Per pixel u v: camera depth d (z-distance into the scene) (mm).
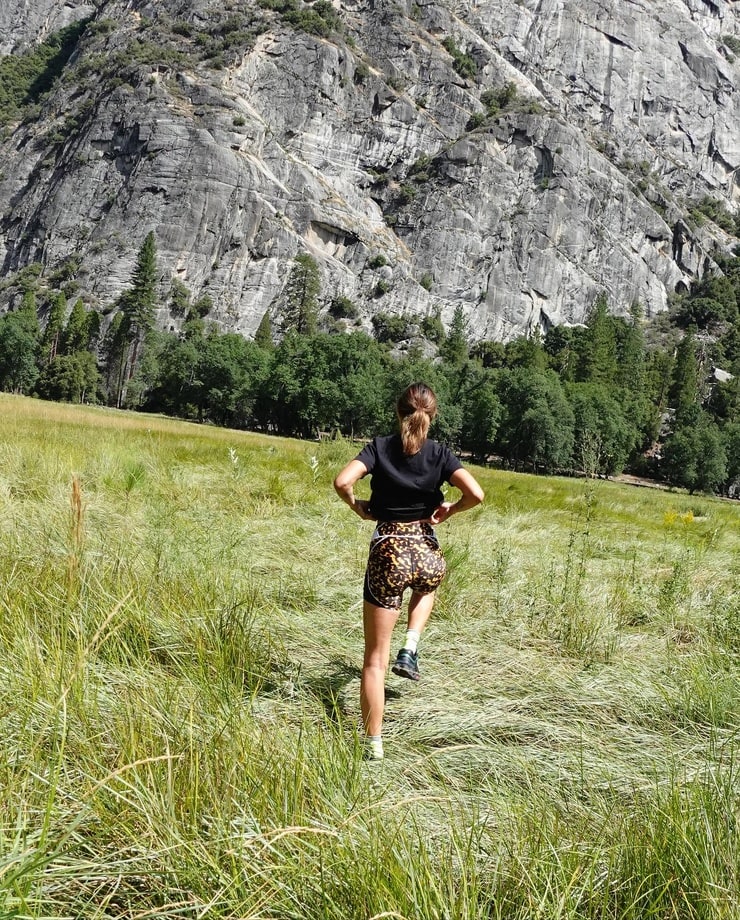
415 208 168500
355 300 153750
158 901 2070
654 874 2160
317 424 90688
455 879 2195
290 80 168375
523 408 88250
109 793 2307
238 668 3705
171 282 142625
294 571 6160
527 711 3836
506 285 164625
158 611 4410
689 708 3973
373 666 3365
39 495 8109
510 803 2643
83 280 144625
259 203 150250
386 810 2494
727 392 140875
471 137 171500
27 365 110312
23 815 2111
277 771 2533
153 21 182125
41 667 3004
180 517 7273
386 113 174125
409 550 3531
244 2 179250
